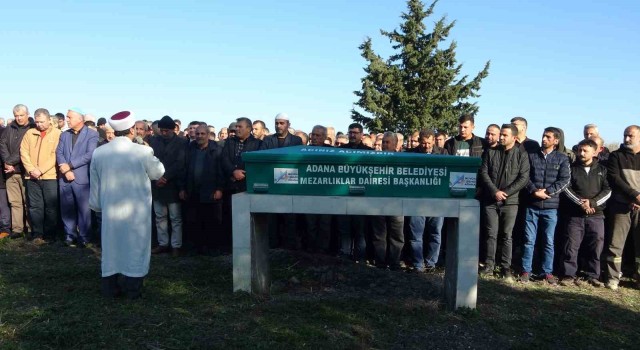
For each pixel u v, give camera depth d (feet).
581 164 21.11
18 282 18.37
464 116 23.04
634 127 20.57
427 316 15.83
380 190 16.39
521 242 21.74
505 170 20.84
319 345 13.30
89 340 13.08
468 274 16.17
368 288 18.84
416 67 77.92
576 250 21.04
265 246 18.30
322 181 16.58
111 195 16.31
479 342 14.20
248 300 16.66
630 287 20.94
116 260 16.42
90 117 33.30
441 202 16.03
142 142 24.39
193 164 24.03
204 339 13.42
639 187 20.27
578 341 14.57
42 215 26.14
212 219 24.14
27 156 25.17
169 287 18.02
